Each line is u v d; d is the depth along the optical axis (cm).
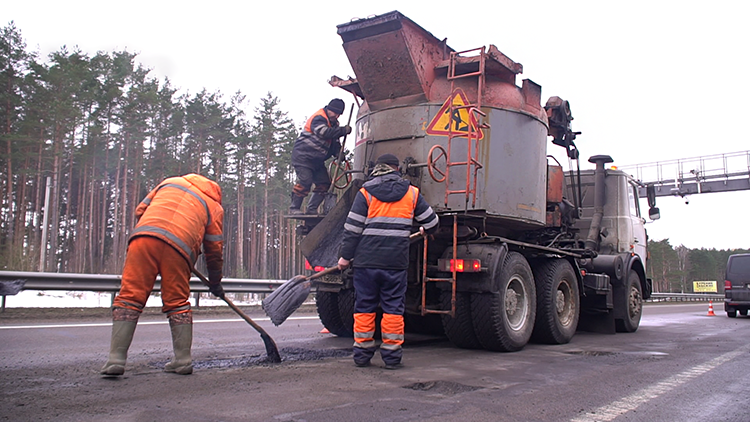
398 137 682
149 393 354
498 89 692
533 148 717
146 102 3431
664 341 779
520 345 630
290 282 508
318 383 397
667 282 7406
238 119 4003
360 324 480
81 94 3247
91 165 3450
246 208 4359
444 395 372
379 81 689
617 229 1030
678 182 2792
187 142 3731
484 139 670
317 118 733
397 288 480
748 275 1526
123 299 406
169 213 418
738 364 552
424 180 662
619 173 1048
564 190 930
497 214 667
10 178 2994
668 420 333
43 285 859
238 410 316
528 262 712
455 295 601
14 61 3109
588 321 929
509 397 374
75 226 3841
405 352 600
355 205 488
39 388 366
